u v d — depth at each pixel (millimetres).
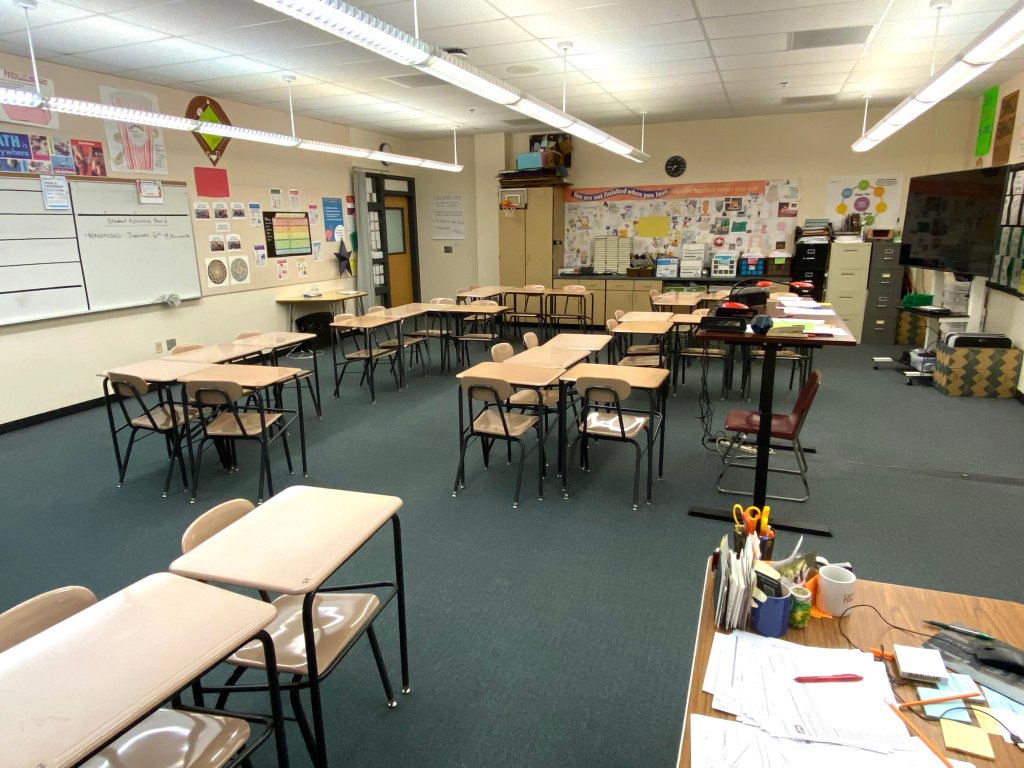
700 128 8672
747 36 4613
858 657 1248
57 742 967
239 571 1471
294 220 7984
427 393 6066
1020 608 1408
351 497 1896
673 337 6012
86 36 4379
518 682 2182
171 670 1131
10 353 4992
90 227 5496
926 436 4559
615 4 3912
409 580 2828
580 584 2779
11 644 1339
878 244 7723
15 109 4848
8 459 4410
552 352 4488
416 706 2080
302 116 7895
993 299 5973
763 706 1125
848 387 5965
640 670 2227
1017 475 3842
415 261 10742
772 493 3662
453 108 7344
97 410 5625
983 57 3344
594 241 9414
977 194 5602
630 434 3535
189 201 6461
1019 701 1131
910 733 1062
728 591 1354
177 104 6207
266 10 3881
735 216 8781
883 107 7777
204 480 4008
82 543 3215
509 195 9445
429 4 3881
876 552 2988
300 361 7492
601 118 8305
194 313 6648
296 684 1597
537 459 4301
